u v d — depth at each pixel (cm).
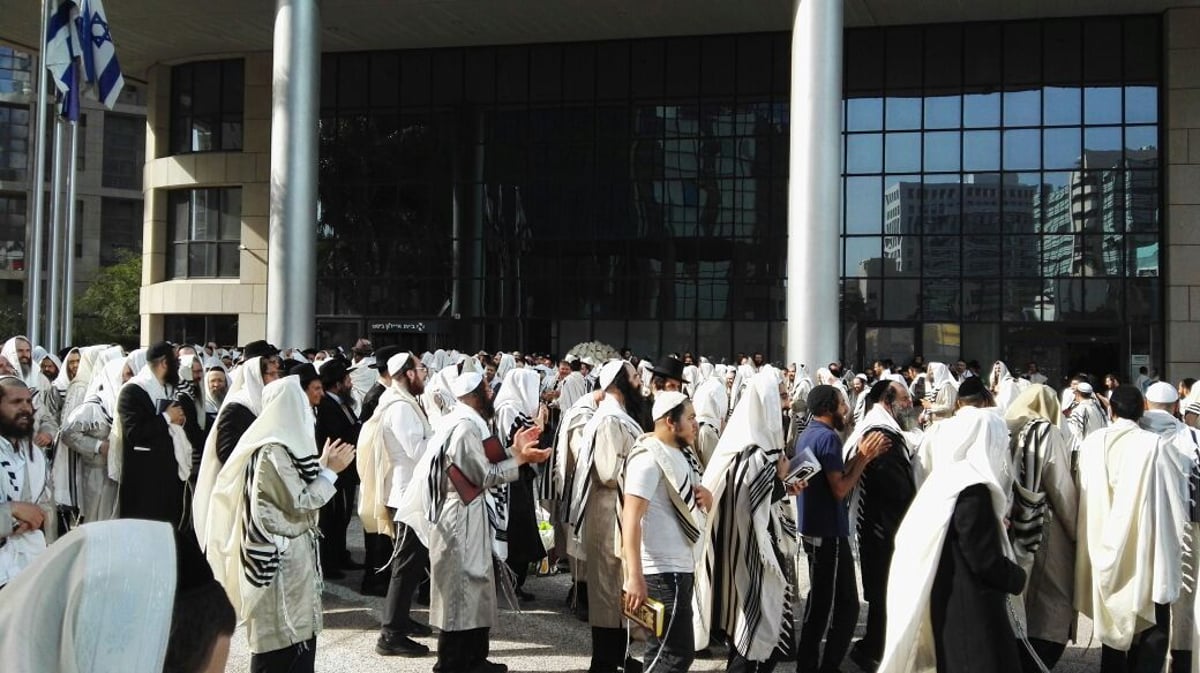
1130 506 636
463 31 3312
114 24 3234
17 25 3341
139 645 163
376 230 3509
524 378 917
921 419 1041
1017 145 3112
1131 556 639
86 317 6662
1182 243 2956
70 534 174
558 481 837
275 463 514
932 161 3161
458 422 661
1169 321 2956
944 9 3008
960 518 456
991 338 3097
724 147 3312
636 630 584
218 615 187
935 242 3144
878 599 695
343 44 3462
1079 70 3083
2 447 547
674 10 3088
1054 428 675
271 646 518
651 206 3344
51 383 1188
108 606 162
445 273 3453
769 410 627
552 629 830
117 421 818
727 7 3052
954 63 3156
